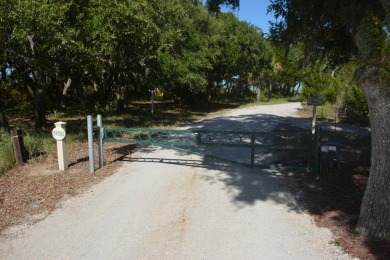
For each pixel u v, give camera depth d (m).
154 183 6.77
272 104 36.81
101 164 7.91
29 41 10.04
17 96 23.97
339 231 4.53
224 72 30.30
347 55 8.24
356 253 3.96
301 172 7.40
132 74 23.50
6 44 9.39
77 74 22.52
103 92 24.53
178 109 27.81
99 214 5.25
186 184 6.70
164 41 14.57
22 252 4.17
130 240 4.44
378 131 4.04
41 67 11.05
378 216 4.13
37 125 13.83
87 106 23.59
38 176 7.18
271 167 7.13
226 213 5.26
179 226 4.82
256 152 9.73
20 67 14.15
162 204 5.65
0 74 16.44
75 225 4.88
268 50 36.50
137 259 4.00
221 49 27.92
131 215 5.21
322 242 4.30
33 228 4.79
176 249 4.20
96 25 8.82
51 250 4.21
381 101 3.93
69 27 8.86
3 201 5.75
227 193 6.16
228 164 8.23
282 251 4.12
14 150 8.02
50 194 6.09
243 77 40.19
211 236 4.52
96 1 8.91
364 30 4.23
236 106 32.75
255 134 7.05
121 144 10.71
